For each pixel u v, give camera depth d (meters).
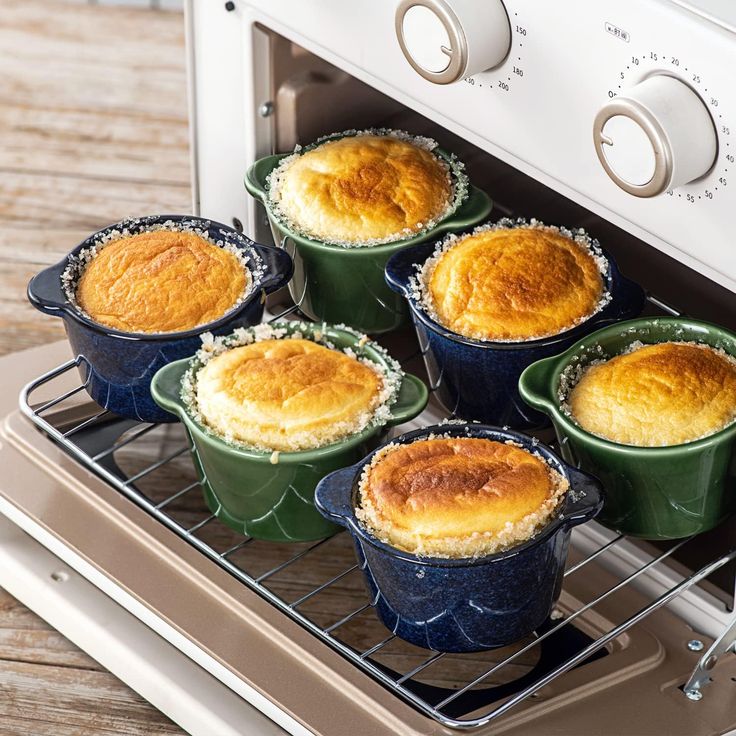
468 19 0.99
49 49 2.39
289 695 1.05
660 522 1.06
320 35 1.17
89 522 1.22
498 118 1.05
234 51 1.28
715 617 1.11
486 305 1.15
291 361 1.13
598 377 1.08
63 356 1.42
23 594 1.25
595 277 1.18
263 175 1.32
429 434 1.07
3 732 1.16
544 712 1.03
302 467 1.08
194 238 1.28
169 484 1.38
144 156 2.10
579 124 0.99
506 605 1.00
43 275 1.23
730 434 1.00
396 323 1.33
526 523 0.98
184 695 1.11
